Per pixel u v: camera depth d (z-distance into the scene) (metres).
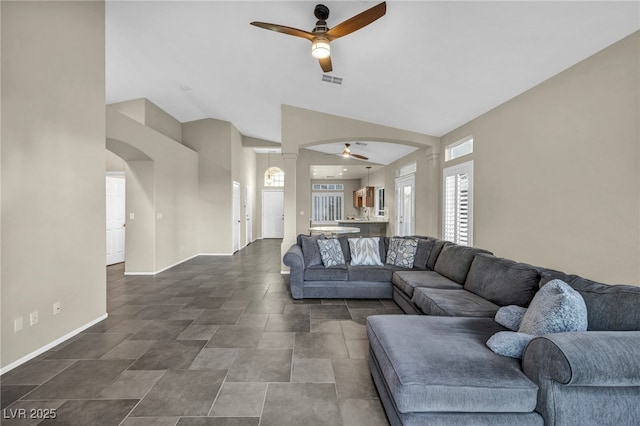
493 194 3.88
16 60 2.14
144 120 5.59
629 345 1.20
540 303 1.54
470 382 1.30
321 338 2.61
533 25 2.34
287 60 3.68
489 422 1.28
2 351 2.05
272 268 5.62
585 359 1.15
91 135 2.86
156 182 5.17
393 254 4.05
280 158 10.77
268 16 2.90
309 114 5.18
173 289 4.18
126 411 1.66
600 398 1.21
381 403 1.73
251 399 1.77
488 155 3.99
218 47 3.64
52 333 2.44
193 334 2.69
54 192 2.46
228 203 7.11
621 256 2.32
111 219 6.04
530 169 3.25
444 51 2.90
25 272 2.21
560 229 2.87
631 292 1.45
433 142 5.39
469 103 3.85
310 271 3.75
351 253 4.13
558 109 2.88
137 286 4.33
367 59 3.30
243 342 2.53
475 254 2.95
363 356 2.29
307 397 1.79
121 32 3.52
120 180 6.26
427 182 5.95
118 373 2.05
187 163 6.46
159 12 3.10
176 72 4.50
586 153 2.60
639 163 2.20
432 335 1.73
